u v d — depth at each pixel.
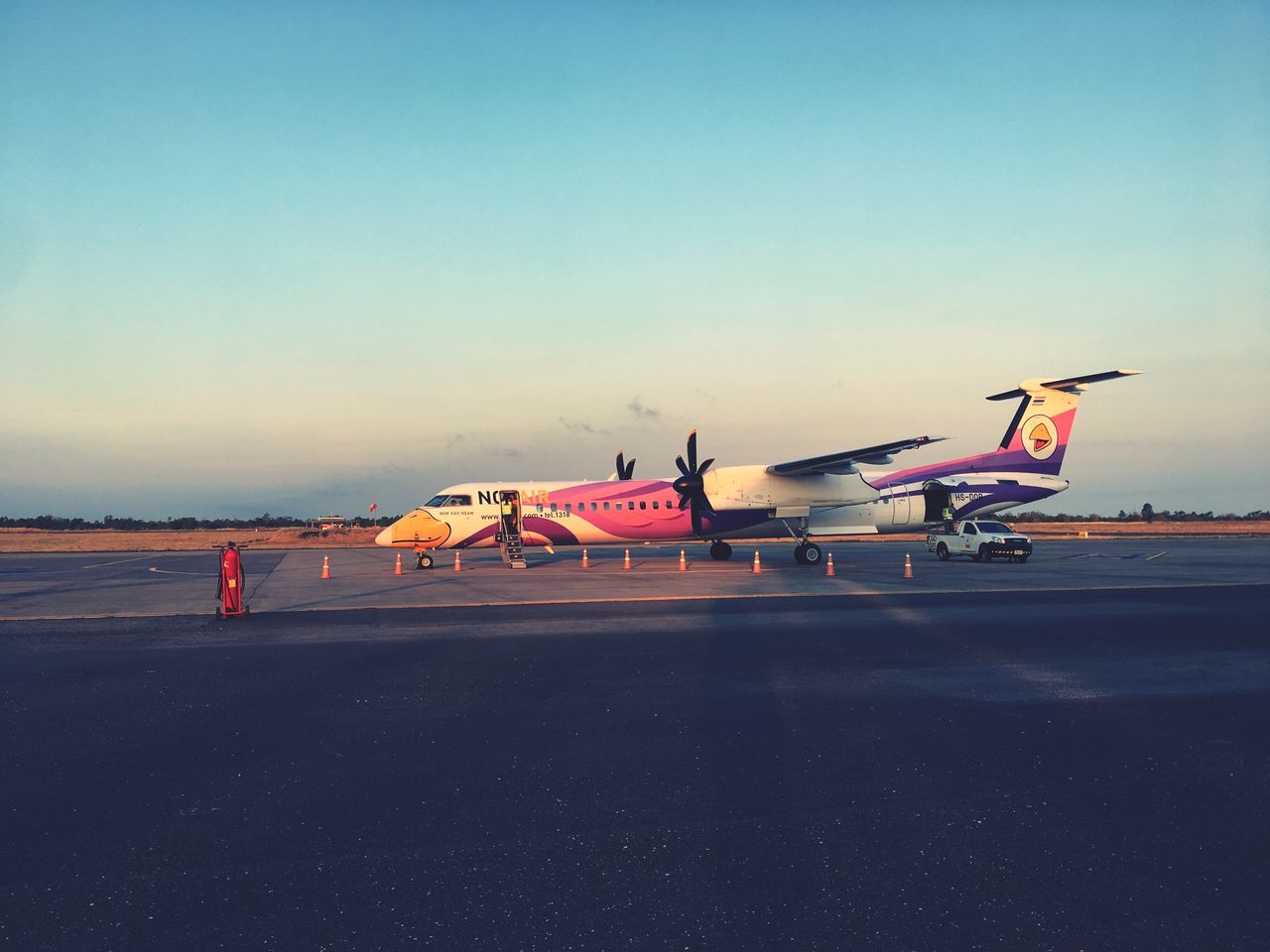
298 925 5.45
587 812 7.46
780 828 7.07
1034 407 39.22
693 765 8.80
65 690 12.36
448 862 6.43
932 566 34.97
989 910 5.62
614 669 13.62
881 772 8.55
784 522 37.06
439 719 10.67
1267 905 5.70
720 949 5.13
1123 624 18.06
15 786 8.20
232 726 10.38
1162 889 5.95
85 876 6.21
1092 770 8.61
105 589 28.33
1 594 26.61
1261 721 10.47
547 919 5.52
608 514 35.94
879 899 5.79
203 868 6.34
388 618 19.80
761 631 17.38
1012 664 13.91
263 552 56.44
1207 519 111.19
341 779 8.38
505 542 35.50
